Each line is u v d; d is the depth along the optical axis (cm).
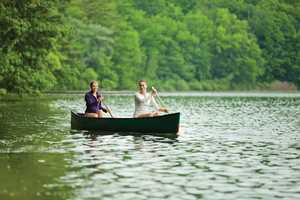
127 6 12506
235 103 5994
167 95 8925
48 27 3819
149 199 1148
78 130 2455
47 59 5425
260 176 1384
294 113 4081
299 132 2520
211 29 13000
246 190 1233
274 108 4888
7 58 4075
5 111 3728
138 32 12031
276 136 2333
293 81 13650
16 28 3553
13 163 1528
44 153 1727
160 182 1306
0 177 1341
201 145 1984
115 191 1212
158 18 12569
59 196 1166
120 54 10844
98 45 10038
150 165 1531
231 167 1509
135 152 1780
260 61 13162
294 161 1617
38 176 1359
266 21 13975
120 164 1540
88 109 2580
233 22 13475
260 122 3142
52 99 5884
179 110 4434
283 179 1349
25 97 5922
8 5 3591
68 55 8719
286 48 13775
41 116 3312
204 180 1332
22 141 2028
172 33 12500
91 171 1430
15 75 4384
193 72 12444
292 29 14000
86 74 9581
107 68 10188
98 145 1944
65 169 1452
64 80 8612
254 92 11769
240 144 2027
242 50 13012
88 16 10938
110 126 2425
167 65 12044
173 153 1766
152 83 11538
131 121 2398
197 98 7562
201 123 3036
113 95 8175
